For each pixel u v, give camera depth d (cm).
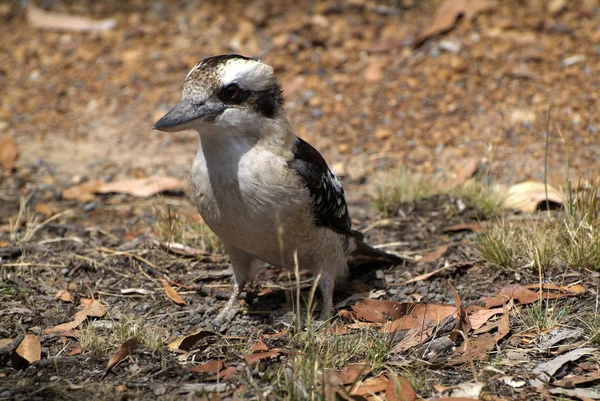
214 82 783
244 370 731
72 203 1292
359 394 696
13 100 1686
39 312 902
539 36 1670
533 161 1317
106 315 902
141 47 1839
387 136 1454
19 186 1355
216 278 1016
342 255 923
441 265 1005
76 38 1903
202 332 822
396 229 1148
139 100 1662
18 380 745
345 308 920
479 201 1168
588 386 716
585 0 1777
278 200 806
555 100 1472
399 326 836
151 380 738
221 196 815
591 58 1579
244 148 802
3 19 1997
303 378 698
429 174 1321
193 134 1575
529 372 738
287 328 850
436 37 1714
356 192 1310
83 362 776
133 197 1320
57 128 1587
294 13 1900
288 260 888
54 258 1039
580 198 1052
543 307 864
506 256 959
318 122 1516
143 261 1043
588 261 929
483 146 1381
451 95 1538
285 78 1655
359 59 1706
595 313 827
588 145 1336
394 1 1905
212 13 1938
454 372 744
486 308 868
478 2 1770
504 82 1548
